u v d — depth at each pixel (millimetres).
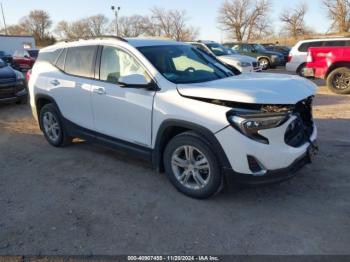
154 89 4414
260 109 3750
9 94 9820
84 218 3924
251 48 23188
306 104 4387
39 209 4137
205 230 3664
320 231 3609
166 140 4430
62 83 5695
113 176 4984
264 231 3627
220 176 3986
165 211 4027
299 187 4520
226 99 3807
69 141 6188
